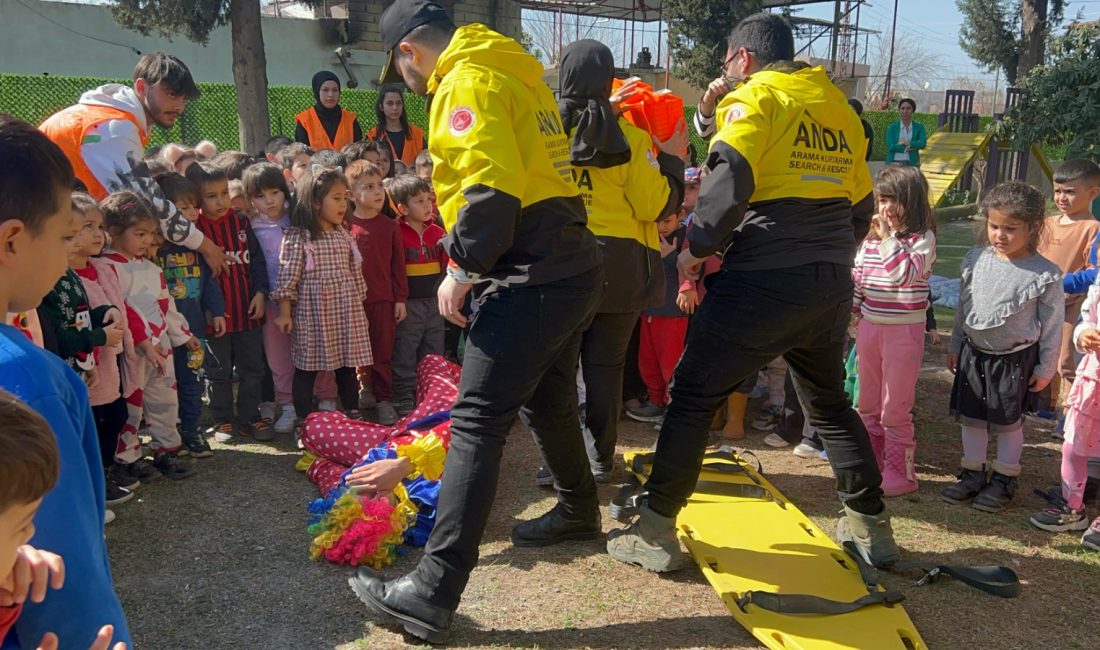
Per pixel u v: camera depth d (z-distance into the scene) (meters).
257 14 13.17
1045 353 3.75
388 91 7.27
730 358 2.96
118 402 3.79
